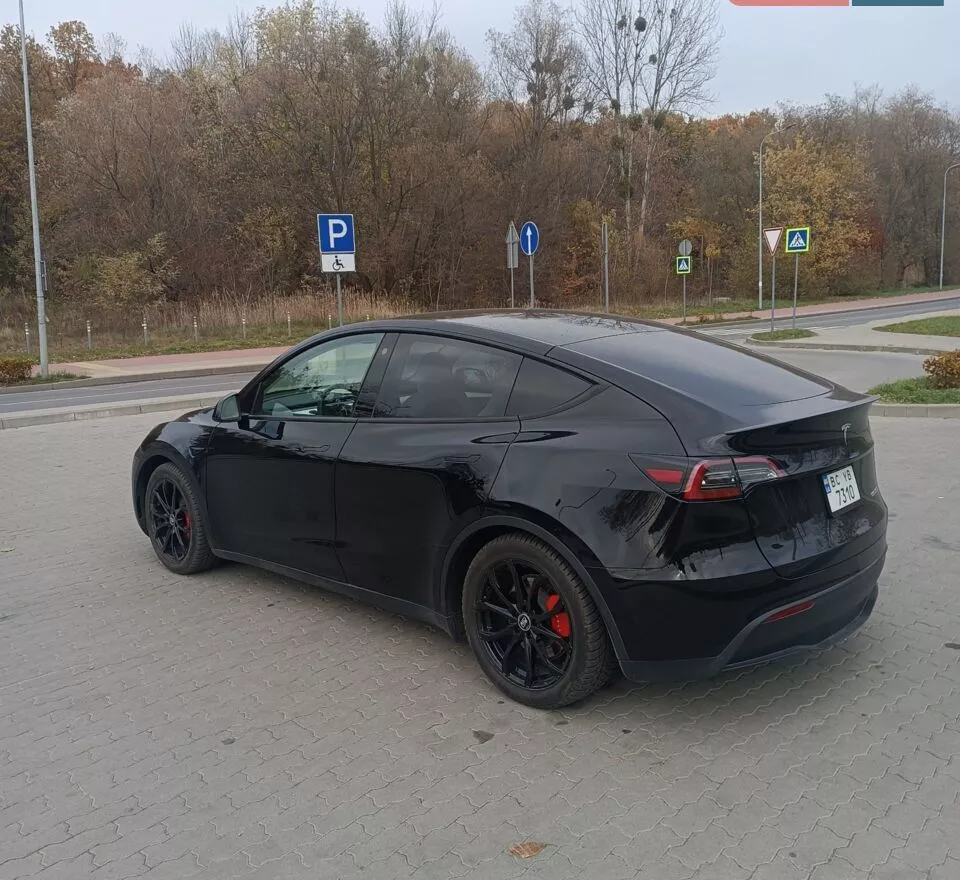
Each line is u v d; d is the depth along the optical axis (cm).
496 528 344
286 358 451
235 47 4141
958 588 462
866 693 350
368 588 402
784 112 5319
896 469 735
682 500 296
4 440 1005
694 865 246
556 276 3981
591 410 329
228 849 260
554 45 3938
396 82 3431
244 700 358
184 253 3312
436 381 380
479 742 320
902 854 249
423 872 246
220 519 477
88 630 436
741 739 317
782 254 4412
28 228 3462
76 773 306
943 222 5472
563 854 253
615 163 4319
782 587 303
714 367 359
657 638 304
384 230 3509
